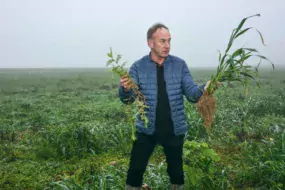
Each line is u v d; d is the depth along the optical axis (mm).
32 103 11984
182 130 2635
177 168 2730
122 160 4805
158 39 2475
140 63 2656
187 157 3703
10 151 5484
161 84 2600
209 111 2518
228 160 4605
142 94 2584
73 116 8383
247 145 5172
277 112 7973
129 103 2641
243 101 9102
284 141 4309
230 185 3625
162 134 2607
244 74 2414
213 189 3424
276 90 12562
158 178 3590
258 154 4418
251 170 3949
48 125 7539
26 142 6113
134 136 2562
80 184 3803
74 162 4930
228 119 6965
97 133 5832
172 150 2666
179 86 2613
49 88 20859
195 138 5332
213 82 2408
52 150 5344
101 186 3402
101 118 8227
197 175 3334
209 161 3543
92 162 4805
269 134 6012
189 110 5879
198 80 20938
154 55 2602
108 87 20156
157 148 5176
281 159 3932
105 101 12148
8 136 6434
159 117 2588
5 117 9000
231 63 2336
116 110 9180
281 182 3553
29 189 3977
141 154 2672
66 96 14594
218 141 5562
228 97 9812
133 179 2729
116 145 5469
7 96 15492
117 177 3742
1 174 4426
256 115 7672
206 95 2479
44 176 4367
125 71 2412
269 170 3785
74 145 5395
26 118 8805
